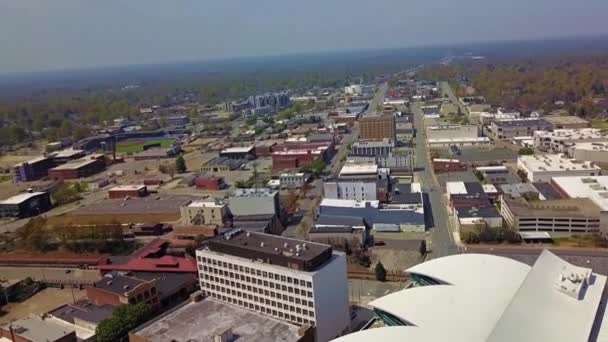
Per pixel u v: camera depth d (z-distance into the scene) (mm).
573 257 152375
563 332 80312
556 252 159000
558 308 85875
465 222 178375
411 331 88250
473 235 172500
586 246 163500
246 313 118875
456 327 87500
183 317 118250
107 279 143375
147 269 155500
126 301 131250
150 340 108875
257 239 128125
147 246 186125
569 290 89562
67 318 131000
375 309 102438
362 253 166750
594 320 83875
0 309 150500
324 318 113875
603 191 199000
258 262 118875
